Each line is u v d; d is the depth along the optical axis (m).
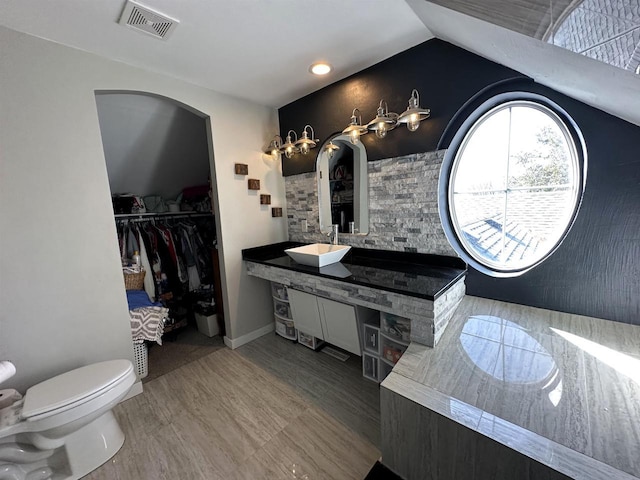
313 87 2.32
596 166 1.37
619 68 0.58
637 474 0.72
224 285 2.49
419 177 1.91
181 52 1.68
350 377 2.06
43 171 1.54
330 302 2.01
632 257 1.34
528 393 1.03
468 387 1.09
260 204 2.67
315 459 1.39
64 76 1.57
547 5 0.54
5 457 1.25
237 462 1.39
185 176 3.19
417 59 1.78
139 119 2.29
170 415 1.72
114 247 1.81
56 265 1.60
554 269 1.56
